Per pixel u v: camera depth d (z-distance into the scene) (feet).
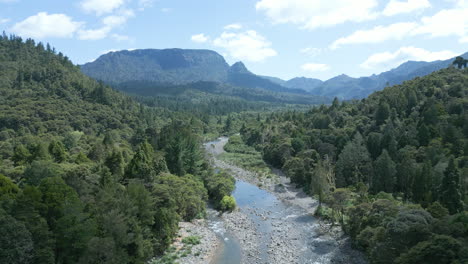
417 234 147.23
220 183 335.26
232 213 298.56
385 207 196.24
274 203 328.49
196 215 280.92
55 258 141.69
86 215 154.30
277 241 232.32
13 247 121.08
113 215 165.07
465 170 245.24
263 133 655.35
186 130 479.00
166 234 211.00
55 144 317.42
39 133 510.58
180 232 241.55
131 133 627.46
